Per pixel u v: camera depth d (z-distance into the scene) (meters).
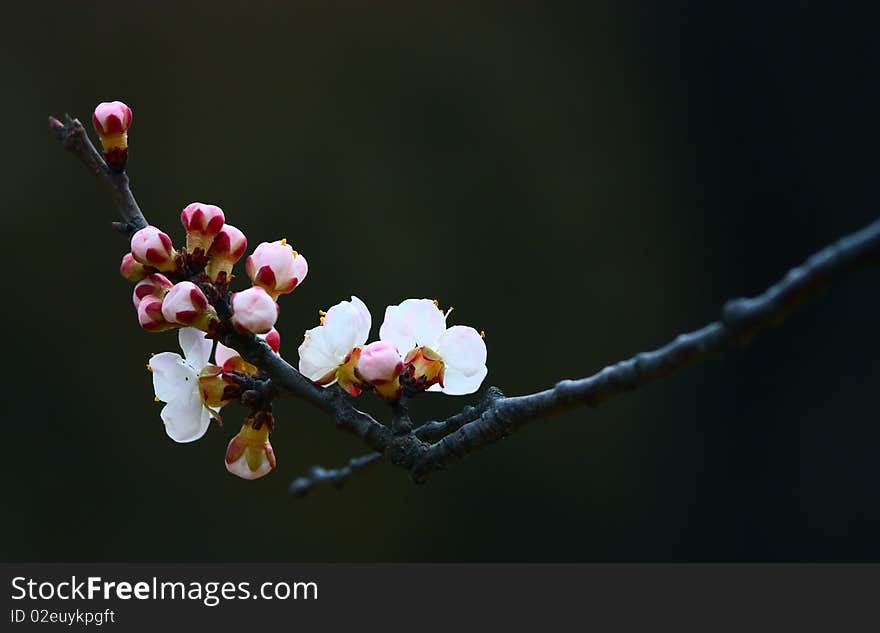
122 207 0.92
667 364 0.86
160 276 0.91
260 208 2.60
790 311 0.85
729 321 0.85
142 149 2.56
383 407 1.86
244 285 1.82
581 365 2.77
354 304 0.92
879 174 3.06
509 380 2.71
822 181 3.08
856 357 2.95
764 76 3.11
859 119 3.08
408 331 0.92
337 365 0.91
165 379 0.92
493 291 2.73
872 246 0.84
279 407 2.45
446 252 2.70
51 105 2.56
